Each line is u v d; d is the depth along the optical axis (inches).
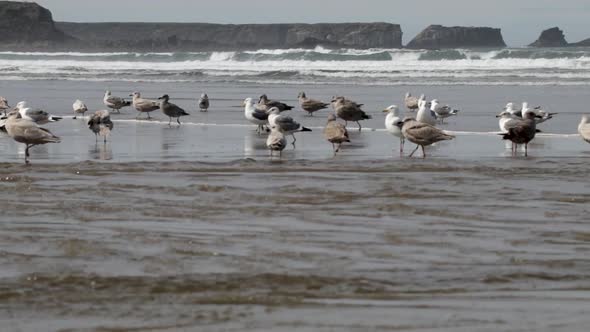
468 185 699.4
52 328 324.5
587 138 999.6
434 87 2284.7
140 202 608.4
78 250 453.1
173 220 542.0
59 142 970.7
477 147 1029.2
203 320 334.3
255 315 341.4
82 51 7711.6
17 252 446.9
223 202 612.4
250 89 2305.6
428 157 926.4
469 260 440.8
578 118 1423.5
